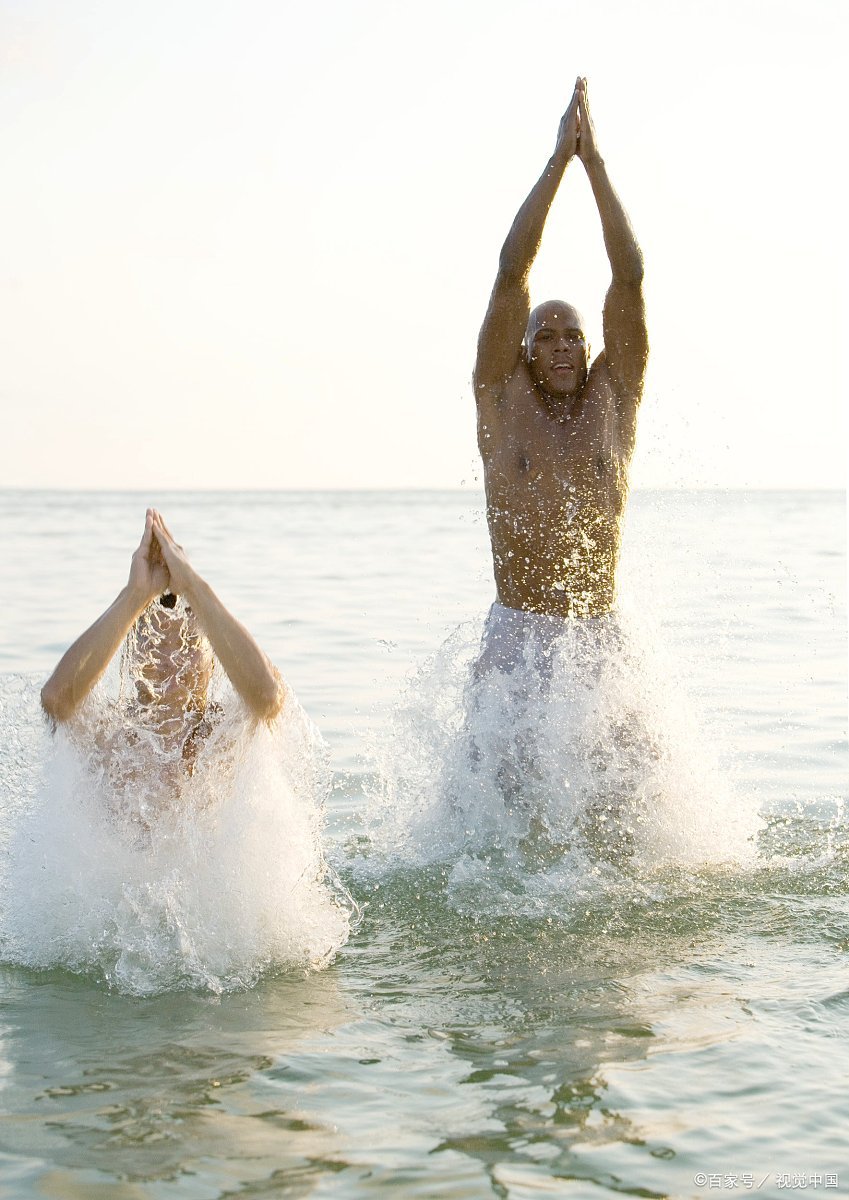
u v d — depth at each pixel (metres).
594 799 5.06
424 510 57.31
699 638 10.34
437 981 3.82
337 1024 3.48
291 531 32.53
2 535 30.12
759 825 5.48
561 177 5.30
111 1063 3.22
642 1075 3.10
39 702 4.18
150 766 4.06
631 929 4.28
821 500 67.81
